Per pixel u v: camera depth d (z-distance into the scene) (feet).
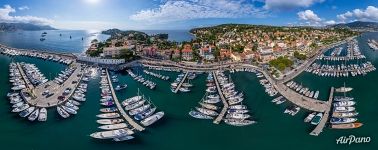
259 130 445.37
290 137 422.41
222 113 503.20
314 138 418.10
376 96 599.57
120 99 581.53
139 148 393.09
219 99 573.33
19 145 401.08
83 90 633.61
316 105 535.19
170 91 649.20
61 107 520.42
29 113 497.05
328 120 469.98
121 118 479.82
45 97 576.20
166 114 504.84
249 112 512.63
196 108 523.70
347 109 505.66
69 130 441.27
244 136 427.33
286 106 537.24
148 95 616.39
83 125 456.45
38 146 398.01
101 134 419.74
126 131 431.02
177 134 432.25
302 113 504.43
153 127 454.40
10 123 466.29
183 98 597.11
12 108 524.93
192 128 452.35
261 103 558.15
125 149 390.21
